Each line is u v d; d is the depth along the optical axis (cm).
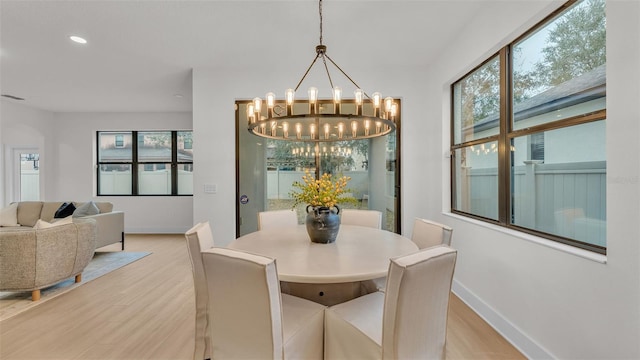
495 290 217
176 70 363
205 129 356
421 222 221
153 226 602
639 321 120
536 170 194
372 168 370
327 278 136
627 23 124
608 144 132
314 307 158
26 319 229
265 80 355
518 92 211
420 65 349
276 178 371
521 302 189
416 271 117
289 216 293
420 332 125
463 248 265
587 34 156
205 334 173
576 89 163
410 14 243
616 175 129
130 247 476
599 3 150
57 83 412
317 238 197
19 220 462
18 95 473
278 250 181
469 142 276
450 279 133
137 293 282
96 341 199
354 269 146
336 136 362
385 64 345
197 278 173
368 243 199
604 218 148
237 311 125
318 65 348
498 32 217
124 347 192
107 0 222
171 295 277
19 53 312
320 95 354
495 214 240
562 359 157
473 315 236
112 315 237
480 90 261
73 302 261
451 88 310
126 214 601
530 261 181
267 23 256
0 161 559
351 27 263
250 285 119
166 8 233
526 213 203
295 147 371
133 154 610
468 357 181
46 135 581
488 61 248
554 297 163
